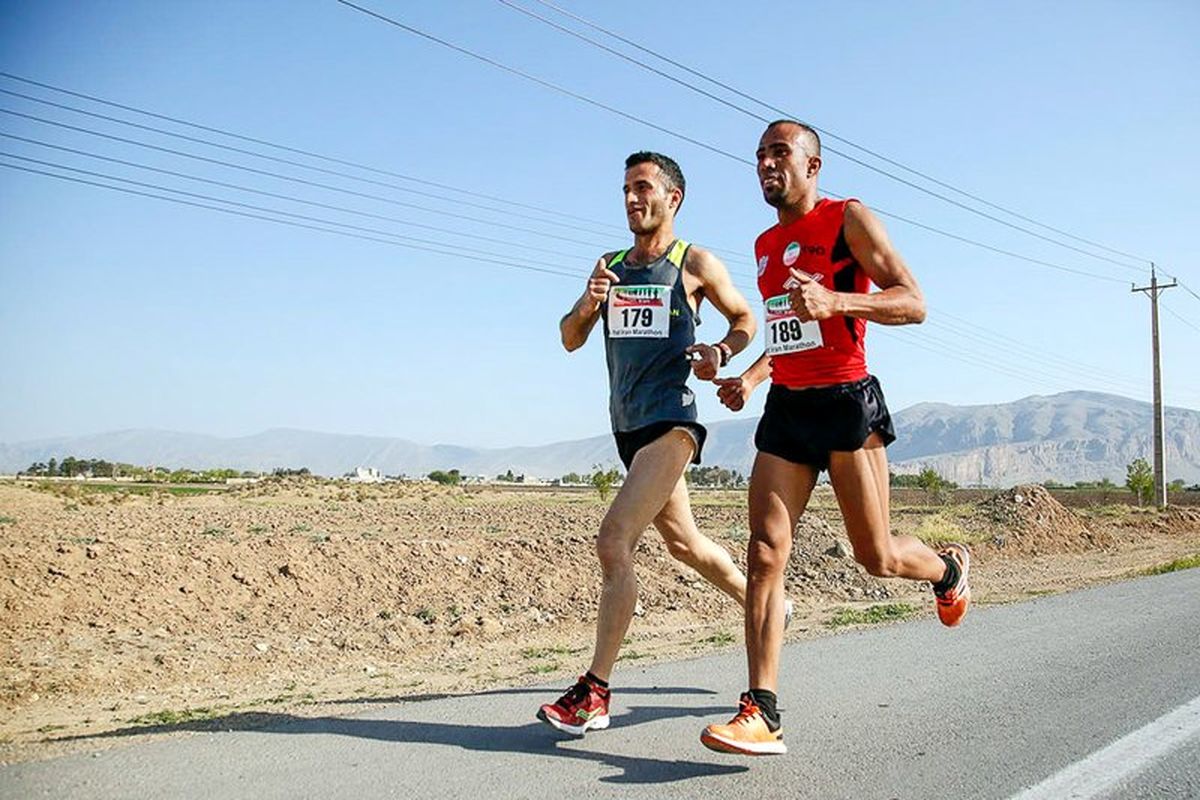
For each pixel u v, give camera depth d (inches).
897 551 188.2
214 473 3818.9
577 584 509.0
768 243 184.5
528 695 228.4
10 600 368.8
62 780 157.4
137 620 383.6
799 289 155.6
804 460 176.1
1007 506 1061.8
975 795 151.9
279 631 399.5
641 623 461.1
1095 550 986.7
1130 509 1683.1
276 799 148.5
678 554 218.1
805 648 282.2
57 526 674.8
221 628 394.3
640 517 191.3
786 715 201.5
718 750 164.7
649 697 224.5
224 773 161.5
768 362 201.5
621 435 202.5
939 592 207.0
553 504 1647.4
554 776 160.4
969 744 179.6
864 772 163.0
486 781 157.6
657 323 199.9
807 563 645.9
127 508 1130.7
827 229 175.3
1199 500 2608.3
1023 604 382.0
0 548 409.1
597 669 184.2
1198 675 239.9
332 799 148.6
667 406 197.8
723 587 224.8
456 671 343.0
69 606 378.0
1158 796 151.8
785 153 177.9
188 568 429.7
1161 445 1879.9
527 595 485.1
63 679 312.7
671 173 206.1
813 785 156.2
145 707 288.0
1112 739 182.7
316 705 249.8
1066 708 206.8
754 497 177.3
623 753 174.6
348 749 176.4
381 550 496.4
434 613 441.1
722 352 197.0
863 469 175.5
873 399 175.2
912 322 166.4
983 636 301.7
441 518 1061.1
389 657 380.8
